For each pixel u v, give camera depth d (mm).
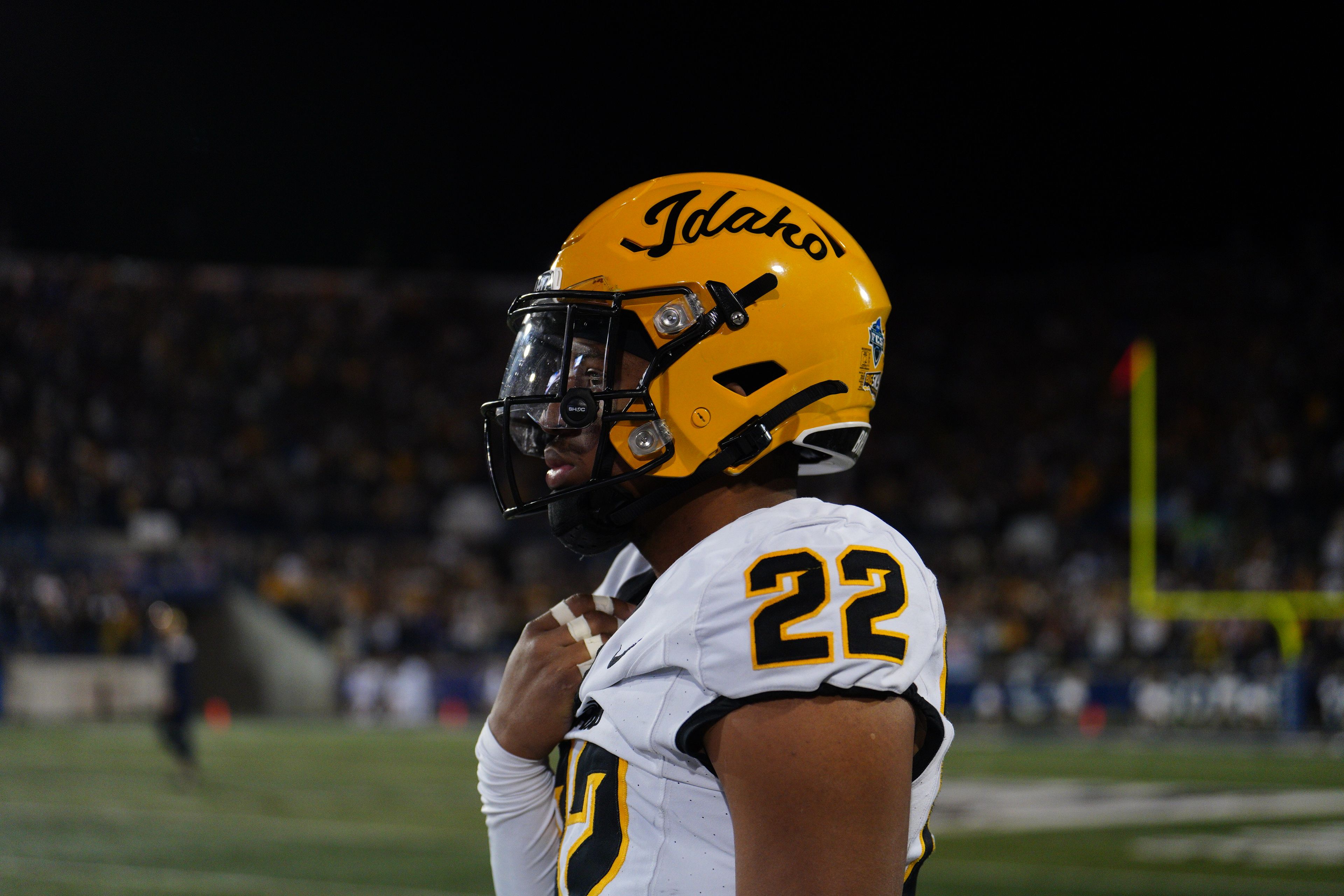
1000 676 22281
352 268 30547
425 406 28891
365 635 24562
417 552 26188
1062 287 31438
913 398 30047
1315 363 26609
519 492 1596
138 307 28125
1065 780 12758
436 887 6980
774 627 1280
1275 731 20031
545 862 1653
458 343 30188
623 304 1537
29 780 12375
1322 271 28438
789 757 1236
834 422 1557
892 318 31594
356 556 25781
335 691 24234
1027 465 27500
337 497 26562
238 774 13234
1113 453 26859
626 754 1354
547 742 1591
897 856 1244
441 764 14344
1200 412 26906
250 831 9109
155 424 26250
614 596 1774
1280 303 28406
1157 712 20703
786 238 1562
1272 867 7734
